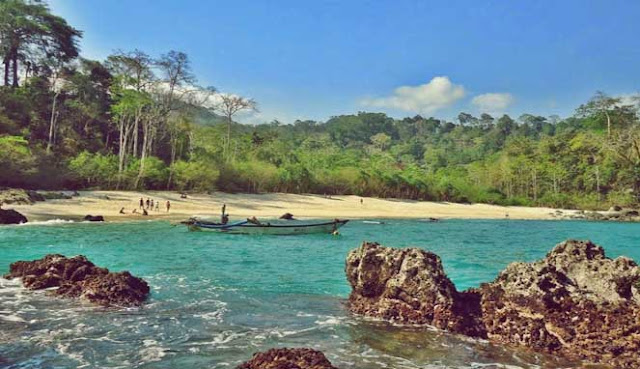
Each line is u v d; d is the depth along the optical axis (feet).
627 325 32.65
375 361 31.63
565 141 412.36
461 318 37.93
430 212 258.16
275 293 52.34
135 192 220.64
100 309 42.19
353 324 39.63
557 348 33.78
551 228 189.37
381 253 43.75
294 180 290.76
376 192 315.99
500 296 38.01
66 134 256.11
